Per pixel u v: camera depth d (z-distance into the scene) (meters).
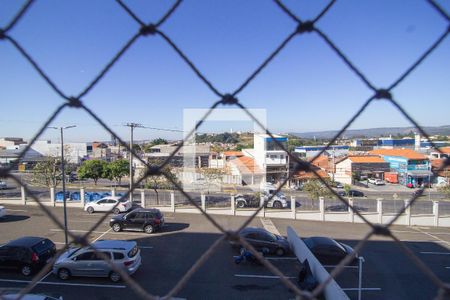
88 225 14.98
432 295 8.58
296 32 1.45
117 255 9.05
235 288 8.70
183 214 17.45
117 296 8.17
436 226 16.25
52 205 19.09
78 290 8.45
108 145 52.09
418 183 33.69
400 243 1.43
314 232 14.47
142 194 18.22
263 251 11.24
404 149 39.81
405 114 1.47
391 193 30.23
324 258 10.56
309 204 21.48
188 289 8.62
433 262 11.08
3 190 25.11
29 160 27.75
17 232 13.95
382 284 9.16
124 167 29.36
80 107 1.42
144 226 13.88
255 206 19.06
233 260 10.63
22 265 9.12
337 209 19.97
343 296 6.60
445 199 25.55
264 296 8.28
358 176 36.34
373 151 42.38
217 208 17.59
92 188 27.41
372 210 19.97
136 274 9.54
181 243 12.52
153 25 1.44
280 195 19.89
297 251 11.02
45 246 9.71
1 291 6.39
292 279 9.26
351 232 14.59
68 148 33.03
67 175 32.19
